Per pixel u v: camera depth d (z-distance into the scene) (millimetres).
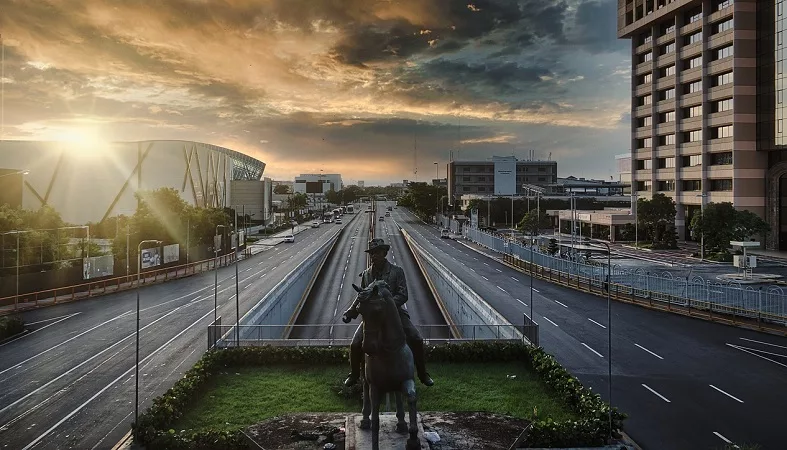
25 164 100750
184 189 120000
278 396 24547
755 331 38500
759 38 85688
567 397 23438
